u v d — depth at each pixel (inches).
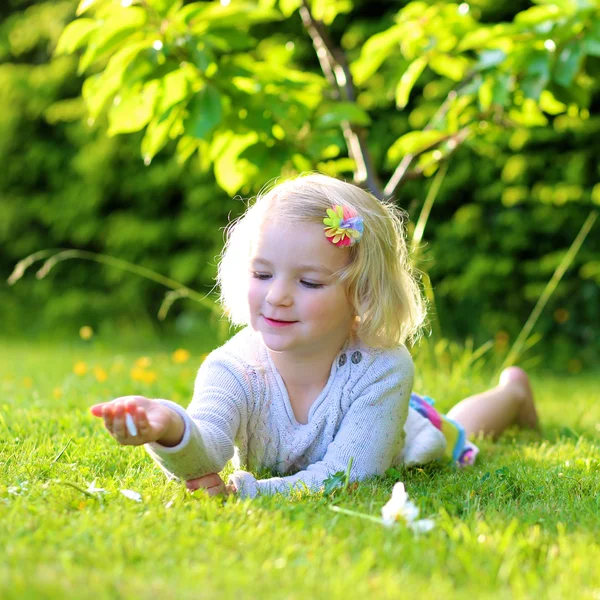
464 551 76.4
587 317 368.8
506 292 377.7
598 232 361.7
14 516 84.0
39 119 443.5
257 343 113.3
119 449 124.6
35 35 436.8
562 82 170.4
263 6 190.7
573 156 349.1
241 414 108.7
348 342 112.4
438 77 357.7
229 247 114.0
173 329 426.9
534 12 174.1
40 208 447.2
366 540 80.7
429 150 208.8
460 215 368.5
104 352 329.1
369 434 109.3
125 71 159.9
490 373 283.7
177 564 72.7
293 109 173.8
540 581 72.0
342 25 382.0
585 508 98.1
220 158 182.1
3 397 176.7
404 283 115.9
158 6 159.6
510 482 111.3
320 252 102.1
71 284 453.1
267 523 85.0
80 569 69.5
